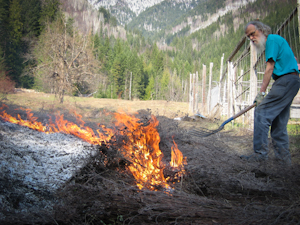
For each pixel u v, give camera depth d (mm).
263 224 1439
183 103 22625
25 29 43156
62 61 17391
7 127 2766
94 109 12344
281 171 2334
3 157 1935
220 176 2271
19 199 1625
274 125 3121
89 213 1590
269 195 2039
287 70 3014
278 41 3035
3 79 26578
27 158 2057
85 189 1818
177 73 98188
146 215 1619
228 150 3592
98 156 2441
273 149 3010
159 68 96562
